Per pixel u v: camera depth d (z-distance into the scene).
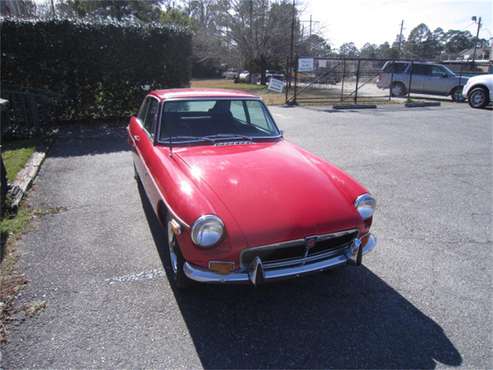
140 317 2.84
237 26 29.70
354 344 2.64
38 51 9.77
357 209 3.07
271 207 2.83
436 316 2.94
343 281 3.39
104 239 4.01
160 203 3.38
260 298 3.13
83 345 2.55
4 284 3.18
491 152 8.24
